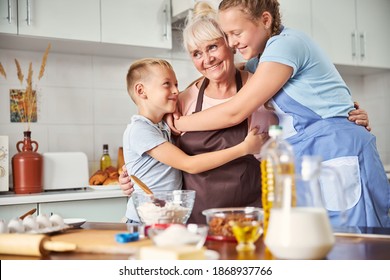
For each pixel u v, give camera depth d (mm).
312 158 935
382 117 3994
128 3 2805
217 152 1576
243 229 1009
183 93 1835
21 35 2539
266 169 1036
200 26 1669
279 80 1553
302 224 893
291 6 3250
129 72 1777
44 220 1256
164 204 1261
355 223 1594
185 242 944
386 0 3701
